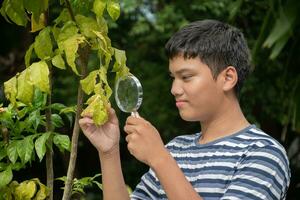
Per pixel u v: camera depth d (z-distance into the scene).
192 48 1.74
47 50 1.73
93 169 6.69
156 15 6.02
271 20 4.02
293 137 6.86
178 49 1.76
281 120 5.70
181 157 1.84
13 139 1.95
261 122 6.30
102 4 1.68
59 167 4.77
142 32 5.86
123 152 6.50
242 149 1.74
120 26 6.17
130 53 6.27
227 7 5.75
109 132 1.79
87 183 2.01
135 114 1.71
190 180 1.77
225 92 1.79
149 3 6.16
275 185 1.68
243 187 1.67
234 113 1.80
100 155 1.81
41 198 1.87
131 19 6.16
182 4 6.04
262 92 5.87
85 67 1.72
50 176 1.88
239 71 1.79
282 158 1.71
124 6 5.75
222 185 1.72
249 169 1.69
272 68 5.60
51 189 1.88
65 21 1.75
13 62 6.16
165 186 1.61
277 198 1.69
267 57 5.39
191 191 1.60
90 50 1.72
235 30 1.83
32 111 1.92
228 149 1.75
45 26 1.78
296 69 5.07
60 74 5.84
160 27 5.82
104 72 1.66
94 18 1.80
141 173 6.53
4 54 6.35
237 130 1.79
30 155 1.85
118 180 1.81
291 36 4.31
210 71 1.75
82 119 1.74
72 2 1.76
